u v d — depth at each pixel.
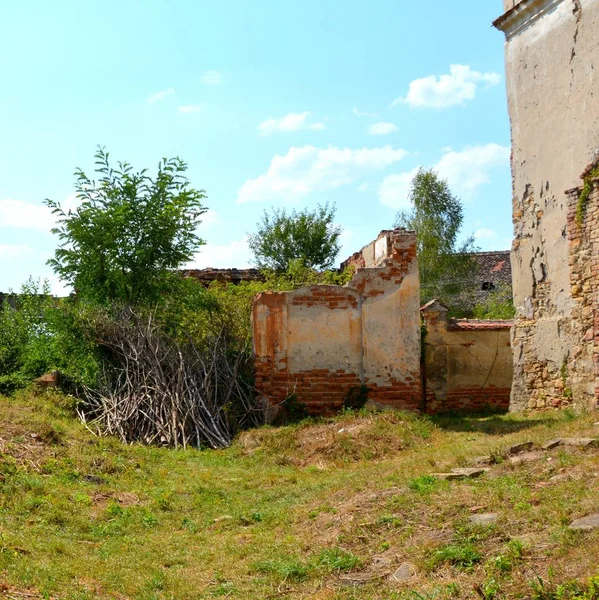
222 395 15.09
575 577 5.02
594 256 13.42
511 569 5.44
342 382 15.68
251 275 27.56
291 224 36.78
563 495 6.79
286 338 15.68
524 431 11.63
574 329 13.98
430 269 36.31
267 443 13.02
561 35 15.19
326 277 23.19
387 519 7.17
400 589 5.64
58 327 16.14
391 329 15.91
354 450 12.16
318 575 6.26
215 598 6.02
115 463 10.98
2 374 15.77
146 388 14.54
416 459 10.23
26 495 8.58
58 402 14.29
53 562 6.62
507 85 16.95
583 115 14.44
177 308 18.00
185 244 19.05
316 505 8.57
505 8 17.19
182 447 13.54
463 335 19.23
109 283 18.28
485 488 7.60
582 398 13.77
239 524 8.31
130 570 6.67
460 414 18.06
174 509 9.05
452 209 37.72
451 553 5.90
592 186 13.49
